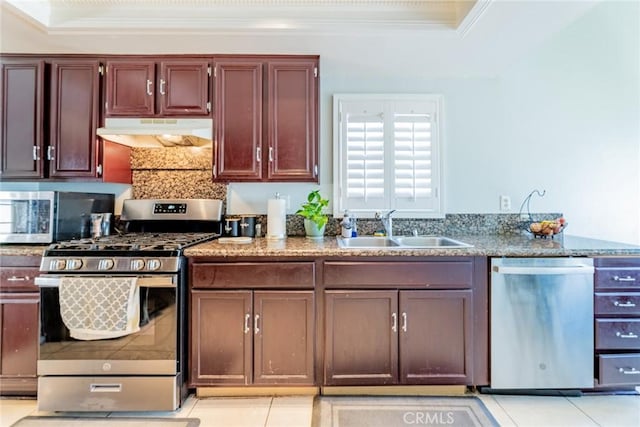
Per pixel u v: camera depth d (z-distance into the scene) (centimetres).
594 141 263
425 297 190
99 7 193
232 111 225
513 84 261
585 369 188
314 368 190
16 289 190
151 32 196
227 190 257
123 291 172
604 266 189
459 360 191
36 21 185
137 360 177
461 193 262
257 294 188
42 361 176
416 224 259
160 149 255
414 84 260
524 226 261
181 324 183
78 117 221
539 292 189
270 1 194
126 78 222
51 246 184
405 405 185
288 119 227
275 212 239
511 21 184
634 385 189
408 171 258
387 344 191
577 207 262
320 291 190
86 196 225
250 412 180
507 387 190
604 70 264
